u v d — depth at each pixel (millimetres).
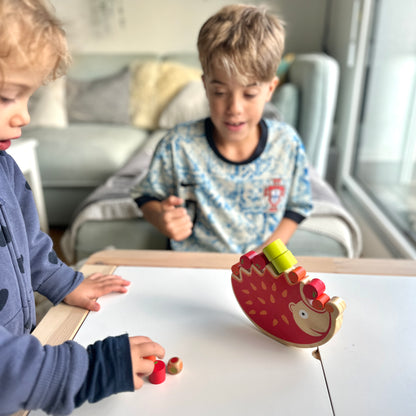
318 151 2180
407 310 556
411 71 1660
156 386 440
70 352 386
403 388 436
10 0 385
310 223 1258
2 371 362
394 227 1599
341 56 2432
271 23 872
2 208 534
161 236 1297
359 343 497
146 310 564
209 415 406
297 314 475
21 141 1536
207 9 2902
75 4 2932
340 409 411
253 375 455
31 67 402
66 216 2154
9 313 542
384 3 1970
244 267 509
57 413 375
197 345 500
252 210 1020
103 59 2834
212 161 986
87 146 2162
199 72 2672
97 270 662
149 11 2932
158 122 2619
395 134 1792
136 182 1499
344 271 643
